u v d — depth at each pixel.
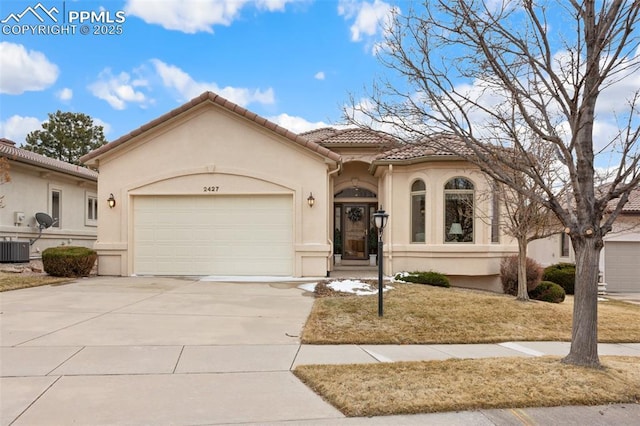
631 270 19.09
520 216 10.34
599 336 7.61
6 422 3.62
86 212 21.73
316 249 13.16
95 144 40.16
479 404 4.10
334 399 4.16
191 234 13.55
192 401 4.14
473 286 14.26
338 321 7.59
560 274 16.86
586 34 5.13
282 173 13.41
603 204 5.19
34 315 7.65
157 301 9.15
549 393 4.35
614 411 4.09
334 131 19.05
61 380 4.62
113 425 3.61
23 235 17.17
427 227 13.92
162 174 13.53
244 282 12.20
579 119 4.96
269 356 5.66
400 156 14.22
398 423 3.76
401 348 6.35
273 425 3.68
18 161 16.20
